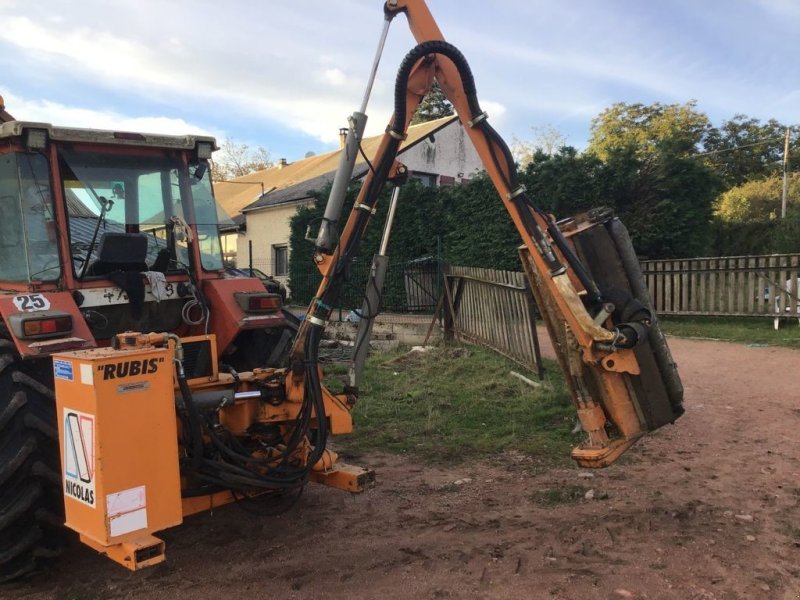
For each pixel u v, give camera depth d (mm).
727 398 6922
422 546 3738
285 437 3898
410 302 14453
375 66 3680
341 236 3830
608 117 43094
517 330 8391
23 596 3322
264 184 32156
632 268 3750
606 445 3750
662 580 3236
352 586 3312
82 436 2857
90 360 2766
